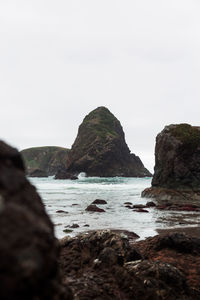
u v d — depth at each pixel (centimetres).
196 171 4159
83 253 910
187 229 1730
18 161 320
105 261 804
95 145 13550
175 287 661
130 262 753
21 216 228
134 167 15100
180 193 3969
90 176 13000
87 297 608
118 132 16662
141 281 667
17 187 275
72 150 14862
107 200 3775
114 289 664
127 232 1548
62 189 5888
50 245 236
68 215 2352
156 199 3941
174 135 4475
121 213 2520
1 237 208
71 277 733
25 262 208
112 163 13462
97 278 713
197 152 4212
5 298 198
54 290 239
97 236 948
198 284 707
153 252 993
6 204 233
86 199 3825
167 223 1967
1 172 273
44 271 222
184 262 870
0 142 312
